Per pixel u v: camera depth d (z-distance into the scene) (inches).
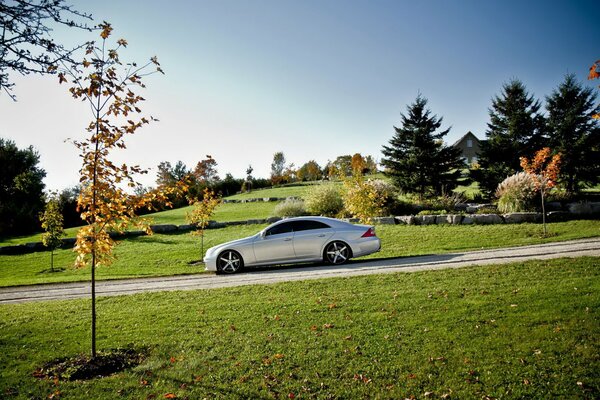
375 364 166.1
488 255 388.5
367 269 362.3
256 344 194.4
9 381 166.4
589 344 165.0
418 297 248.8
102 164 195.2
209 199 651.5
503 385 142.8
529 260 330.6
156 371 170.4
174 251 657.6
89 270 571.8
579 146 898.7
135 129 204.8
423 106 1153.4
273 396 146.3
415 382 149.9
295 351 183.6
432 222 695.7
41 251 753.6
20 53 160.6
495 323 196.1
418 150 1130.7
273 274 382.3
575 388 136.3
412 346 179.8
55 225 609.9
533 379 144.3
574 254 348.5
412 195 1174.3
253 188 2322.8
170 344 200.7
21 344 211.6
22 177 1403.8
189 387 155.7
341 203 912.9
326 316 228.1
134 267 566.3
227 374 165.0
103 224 198.1
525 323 192.4
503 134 1061.8
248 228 837.2
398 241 591.8
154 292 328.5
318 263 438.9
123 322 241.3
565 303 213.2
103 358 185.9
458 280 282.0
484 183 1058.1
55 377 169.2
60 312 275.0
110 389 156.8
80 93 189.3
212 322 231.0
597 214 609.6
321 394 146.5
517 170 1034.7
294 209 923.4
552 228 564.4
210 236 778.2
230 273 419.5
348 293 271.7
